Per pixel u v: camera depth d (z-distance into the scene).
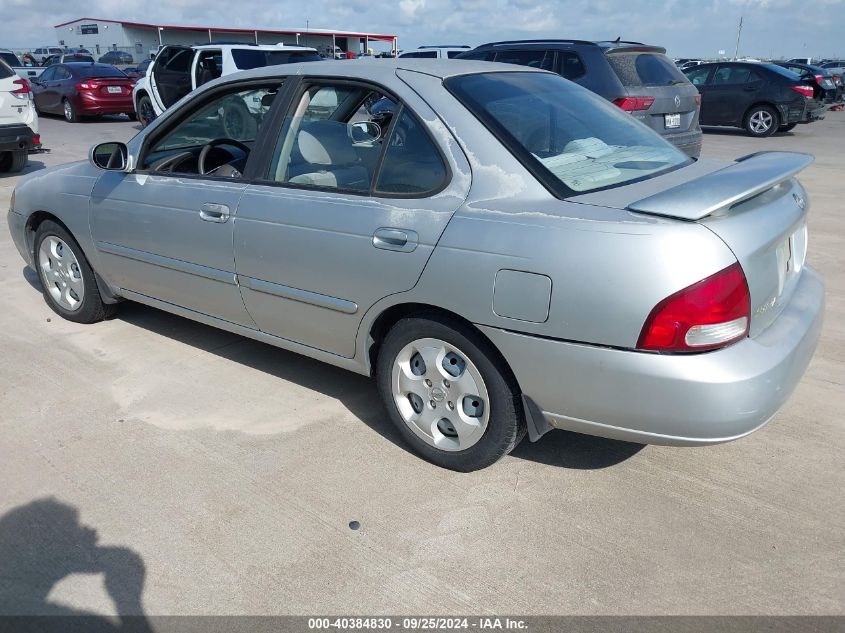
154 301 4.36
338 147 3.31
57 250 4.85
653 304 2.43
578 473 3.18
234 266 3.66
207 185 3.77
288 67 3.64
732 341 2.51
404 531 2.82
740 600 2.47
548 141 3.07
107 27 47.09
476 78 3.28
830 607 2.44
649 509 2.93
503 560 2.66
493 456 3.03
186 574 2.62
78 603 2.49
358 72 3.35
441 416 3.13
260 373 4.16
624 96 8.21
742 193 2.53
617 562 2.64
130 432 3.54
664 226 2.47
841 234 7.07
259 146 3.60
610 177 3.00
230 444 3.43
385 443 3.42
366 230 3.09
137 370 4.21
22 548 2.74
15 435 3.52
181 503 3.00
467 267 2.78
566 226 2.60
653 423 2.58
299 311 3.48
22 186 4.95
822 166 11.33
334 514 2.93
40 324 4.94
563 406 2.74
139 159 4.14
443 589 2.54
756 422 2.56
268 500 3.02
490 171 2.88
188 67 13.41
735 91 15.98
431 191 2.98
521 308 2.67
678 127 8.69
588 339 2.56
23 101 10.28
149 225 4.04
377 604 2.48
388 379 3.26
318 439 3.46
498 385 2.89
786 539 2.75
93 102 17.53
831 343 4.50
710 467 3.21
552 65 8.84
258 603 2.49
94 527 2.86
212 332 4.77
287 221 3.37
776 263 2.74
